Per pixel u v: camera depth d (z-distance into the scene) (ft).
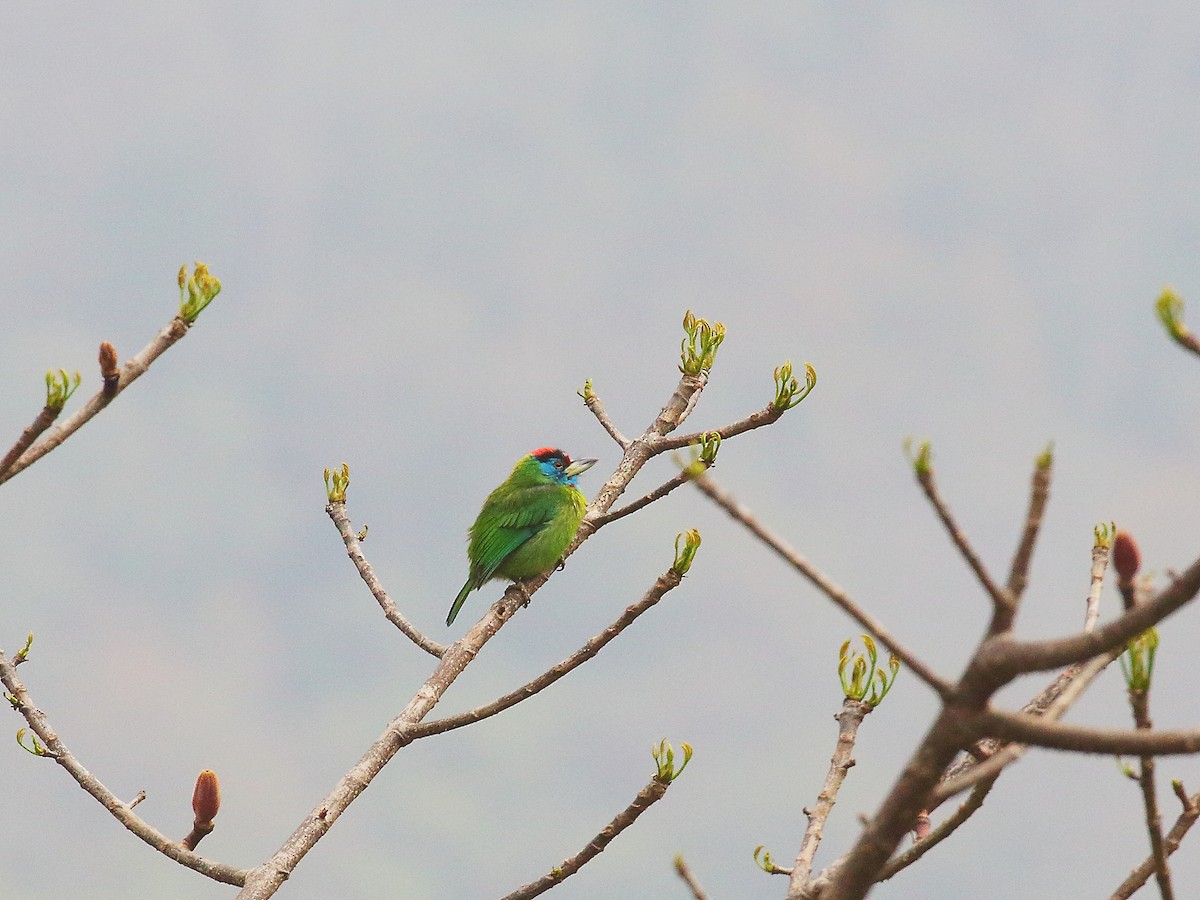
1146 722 23.65
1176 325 18.03
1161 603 17.38
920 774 19.43
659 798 36.81
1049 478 18.95
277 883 39.29
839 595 19.30
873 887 20.27
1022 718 18.79
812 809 30.19
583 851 36.96
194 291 28.71
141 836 40.04
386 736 43.47
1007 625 19.03
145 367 28.48
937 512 19.11
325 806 41.19
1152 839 24.20
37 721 41.24
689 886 28.30
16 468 27.27
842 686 31.99
